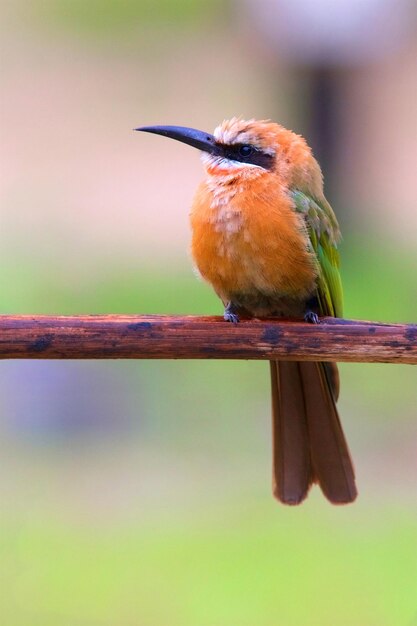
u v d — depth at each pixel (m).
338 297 8.38
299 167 8.16
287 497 8.05
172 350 6.93
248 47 18.30
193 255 8.13
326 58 17.02
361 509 11.51
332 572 10.36
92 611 9.60
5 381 13.60
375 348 7.02
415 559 10.49
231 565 10.45
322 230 8.08
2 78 20.23
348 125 17.52
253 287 7.99
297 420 8.05
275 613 9.67
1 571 10.29
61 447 12.95
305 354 7.04
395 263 16.78
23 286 16.23
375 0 16.38
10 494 11.73
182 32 19.09
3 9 19.33
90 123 20.31
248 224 7.79
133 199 19.64
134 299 15.84
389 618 9.69
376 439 13.08
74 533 10.95
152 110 20.14
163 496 11.73
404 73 17.31
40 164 20.14
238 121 8.45
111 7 18.67
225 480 12.08
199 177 20.00
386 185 17.97
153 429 13.34
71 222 18.78
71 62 20.17
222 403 13.74
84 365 13.86
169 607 9.72
